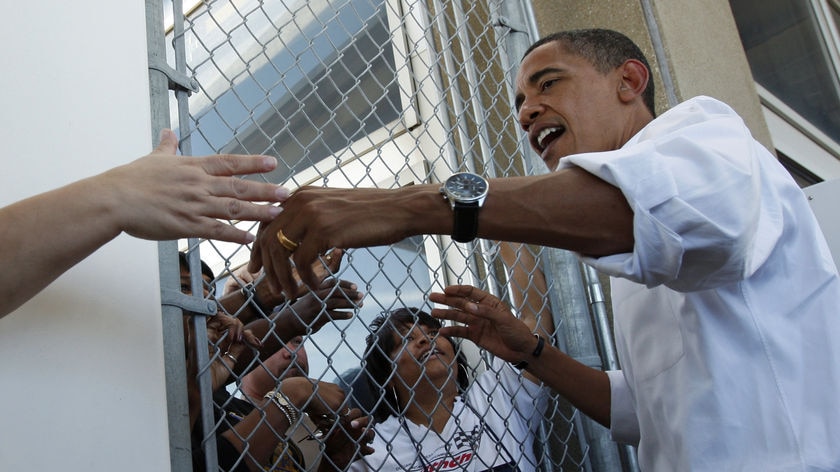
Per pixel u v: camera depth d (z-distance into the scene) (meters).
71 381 0.83
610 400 1.42
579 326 1.65
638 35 2.12
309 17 2.21
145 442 0.87
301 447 1.47
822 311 1.07
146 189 0.82
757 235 1.02
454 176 0.99
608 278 1.92
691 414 1.05
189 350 1.08
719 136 1.02
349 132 2.16
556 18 2.26
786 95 3.21
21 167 0.86
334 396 1.29
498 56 1.98
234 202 0.87
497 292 1.68
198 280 1.07
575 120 1.40
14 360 0.79
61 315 0.84
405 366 1.50
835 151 3.33
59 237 0.76
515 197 0.99
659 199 0.94
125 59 1.00
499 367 1.57
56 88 0.91
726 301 1.05
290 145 2.16
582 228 0.99
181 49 1.15
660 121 1.13
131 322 0.90
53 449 0.80
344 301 1.28
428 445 1.45
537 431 1.60
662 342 1.16
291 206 1.03
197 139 2.07
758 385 1.03
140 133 0.98
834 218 1.90
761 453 1.00
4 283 0.73
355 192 1.03
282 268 1.03
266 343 1.26
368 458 1.41
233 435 1.21
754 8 3.29
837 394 1.01
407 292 2.06
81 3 0.97
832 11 3.80
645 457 1.23
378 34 2.21
